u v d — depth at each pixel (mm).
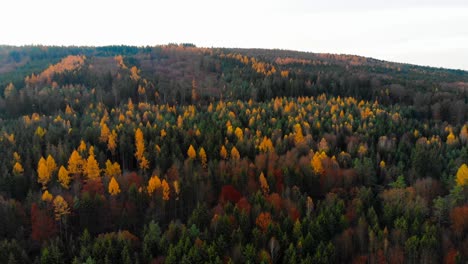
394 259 72625
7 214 83812
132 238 80250
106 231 89812
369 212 87250
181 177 104312
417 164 114438
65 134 132375
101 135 128750
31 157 114500
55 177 105125
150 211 93438
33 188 102000
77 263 69500
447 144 133000
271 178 104500
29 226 86812
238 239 77562
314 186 111188
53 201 87438
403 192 94875
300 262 72000
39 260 75000
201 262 71312
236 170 107750
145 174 109812
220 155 122750
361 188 101188
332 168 113062
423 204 89875
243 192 102688
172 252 71188
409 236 79188
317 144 133000
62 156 111312
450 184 102562
